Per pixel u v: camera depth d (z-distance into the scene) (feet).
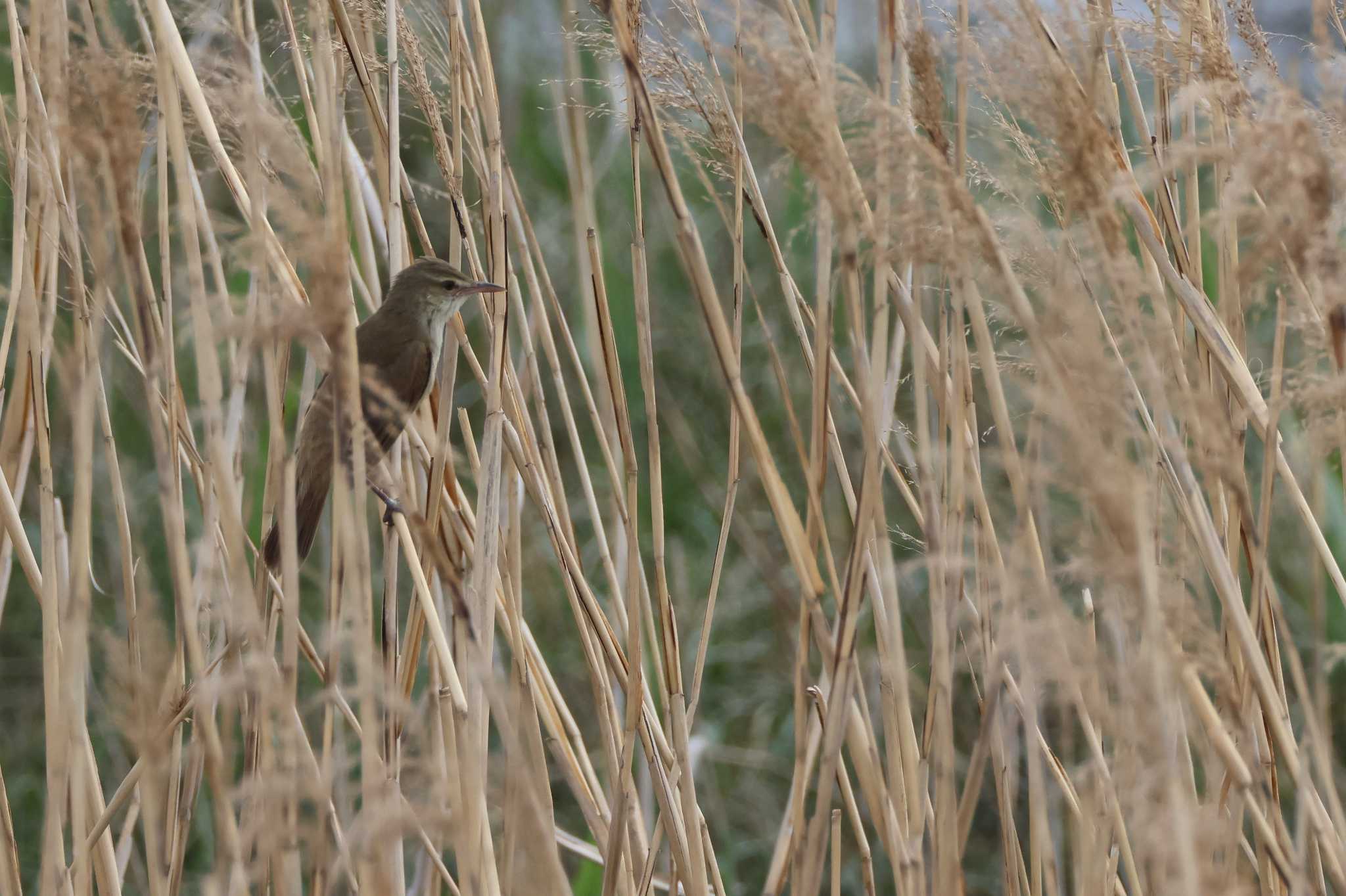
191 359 35.47
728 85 20.04
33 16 19.35
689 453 41.98
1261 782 16.97
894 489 38.86
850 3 30.94
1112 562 14.06
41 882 17.65
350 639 17.40
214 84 19.51
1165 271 18.31
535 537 40.83
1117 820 17.63
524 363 25.11
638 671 19.90
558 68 43.68
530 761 20.53
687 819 20.57
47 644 19.63
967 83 17.17
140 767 19.72
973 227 15.43
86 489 17.02
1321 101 16.58
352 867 19.79
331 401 21.54
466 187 37.76
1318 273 15.01
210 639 20.48
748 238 43.55
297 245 14.94
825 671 19.70
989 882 36.40
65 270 25.27
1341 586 18.03
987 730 16.52
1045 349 14.79
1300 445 19.61
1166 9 19.31
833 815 20.18
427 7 23.95
